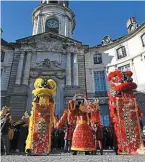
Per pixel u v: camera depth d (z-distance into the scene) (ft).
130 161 15.34
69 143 37.73
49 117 29.84
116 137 28.60
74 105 27.73
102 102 80.94
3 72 85.51
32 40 91.04
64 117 29.04
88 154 28.76
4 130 29.89
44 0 126.11
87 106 27.91
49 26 109.60
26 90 78.64
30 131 28.63
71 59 88.74
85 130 26.43
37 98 30.42
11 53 90.38
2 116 32.22
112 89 31.01
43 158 19.62
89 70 89.92
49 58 87.45
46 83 30.71
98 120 31.12
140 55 81.51
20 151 37.93
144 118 70.85
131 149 27.71
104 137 49.78
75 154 27.53
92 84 86.28
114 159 17.39
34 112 29.53
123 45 89.35
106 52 93.30
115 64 88.33
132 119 29.25
